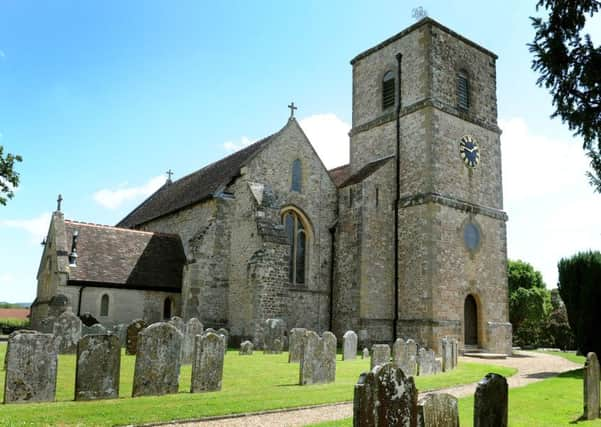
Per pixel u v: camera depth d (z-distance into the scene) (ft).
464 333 100.58
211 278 92.07
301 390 46.39
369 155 114.73
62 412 33.96
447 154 103.76
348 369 62.64
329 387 48.75
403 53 110.93
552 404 44.52
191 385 43.62
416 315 96.63
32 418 32.09
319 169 105.60
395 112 109.50
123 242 98.43
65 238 90.63
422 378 58.95
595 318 79.82
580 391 52.06
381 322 98.73
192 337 64.18
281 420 36.09
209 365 44.68
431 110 102.32
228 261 94.43
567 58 32.81
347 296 99.25
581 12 32.53
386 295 100.68
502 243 110.22
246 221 91.86
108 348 39.91
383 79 115.24
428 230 97.30
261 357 70.95
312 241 102.06
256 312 83.92
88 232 95.86
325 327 101.19
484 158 111.34
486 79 115.96
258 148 102.37
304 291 99.71
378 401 25.58
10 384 37.06
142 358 41.34
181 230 108.06
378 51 117.19
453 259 99.55
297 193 101.40
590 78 32.40
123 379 48.47
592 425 36.55
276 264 87.04
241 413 37.09
